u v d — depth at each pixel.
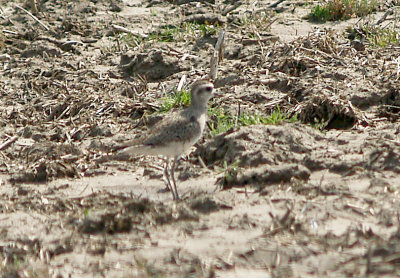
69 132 14.79
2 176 12.59
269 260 7.90
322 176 10.64
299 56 17.20
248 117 13.54
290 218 8.88
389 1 23.22
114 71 19.02
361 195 9.68
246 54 19.02
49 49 21.05
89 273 8.05
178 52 19.30
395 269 7.33
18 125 15.98
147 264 8.06
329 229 8.62
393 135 12.22
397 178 10.30
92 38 22.34
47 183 12.05
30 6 25.44
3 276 8.09
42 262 8.50
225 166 11.34
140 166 12.61
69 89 17.83
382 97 14.47
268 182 10.48
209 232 8.90
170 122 10.88
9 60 20.78
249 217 9.22
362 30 20.33
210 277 7.59
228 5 24.28
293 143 11.93
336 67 16.55
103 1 25.44
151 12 24.14
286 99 15.12
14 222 10.00
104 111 15.92
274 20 21.55
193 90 11.18
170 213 9.50
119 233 9.16
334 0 22.38
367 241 8.13
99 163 12.84
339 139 12.26
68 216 10.02
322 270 7.50
